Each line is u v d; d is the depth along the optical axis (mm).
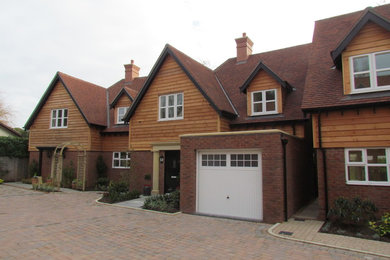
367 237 7551
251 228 8648
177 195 12297
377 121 9141
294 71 15477
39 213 10469
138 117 16172
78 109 19453
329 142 9828
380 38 9430
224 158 10758
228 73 17953
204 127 13820
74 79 21406
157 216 10289
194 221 9555
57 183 18141
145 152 15766
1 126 28438
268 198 9461
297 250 6594
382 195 8898
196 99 14242
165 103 15398
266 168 9586
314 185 14352
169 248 6641
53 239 7184
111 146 19906
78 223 8953
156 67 15398
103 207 11938
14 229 8078
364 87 9609
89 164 19047
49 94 21062
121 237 7477
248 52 18812
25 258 5828
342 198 8914
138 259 5902
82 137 19344
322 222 9344
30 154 21656
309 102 10195
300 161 12008
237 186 10391
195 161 11203
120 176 19250
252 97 14156
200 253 6320
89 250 6406
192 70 14656
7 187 18656
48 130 20906
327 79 10875
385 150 9039
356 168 9477
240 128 14195
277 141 9492
